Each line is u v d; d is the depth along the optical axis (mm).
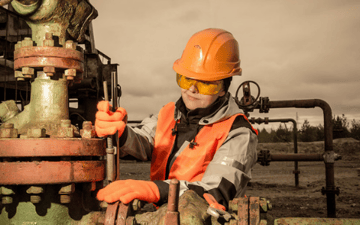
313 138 31500
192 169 1210
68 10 1052
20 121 1050
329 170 4625
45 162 839
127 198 818
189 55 1277
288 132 32969
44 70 972
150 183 918
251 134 1217
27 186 901
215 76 1201
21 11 1028
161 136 1374
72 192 872
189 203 866
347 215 4258
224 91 1279
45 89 1026
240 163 1121
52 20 1041
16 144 837
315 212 4469
